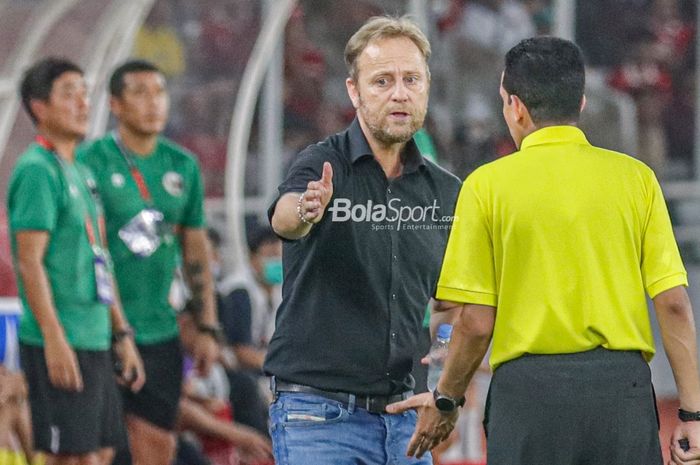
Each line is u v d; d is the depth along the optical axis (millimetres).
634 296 14859
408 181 16531
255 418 28484
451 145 38500
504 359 14859
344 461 16359
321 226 16156
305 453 16328
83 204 23250
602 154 15094
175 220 25359
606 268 14766
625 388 14633
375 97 16078
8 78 28859
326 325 16375
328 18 37844
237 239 31062
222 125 32438
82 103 23250
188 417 26625
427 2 38656
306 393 16406
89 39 29484
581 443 14664
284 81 37406
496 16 39812
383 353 16422
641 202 14992
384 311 16422
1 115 28812
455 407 15492
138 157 25078
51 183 22656
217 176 32750
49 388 22609
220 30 32406
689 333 14820
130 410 25125
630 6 42062
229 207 31297
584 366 14609
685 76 42469
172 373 25297
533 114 15195
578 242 14742
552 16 41062
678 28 42500
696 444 14750
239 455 27297
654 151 42125
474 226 14953
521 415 14680
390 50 16125
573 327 14656
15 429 24656
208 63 32344
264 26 31516
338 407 16391
